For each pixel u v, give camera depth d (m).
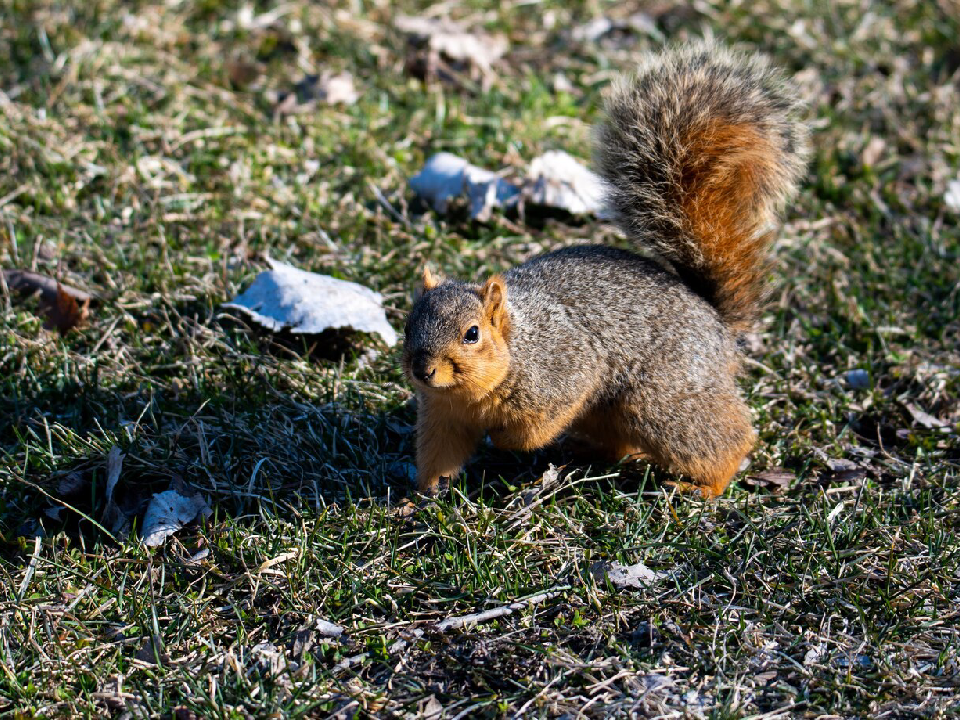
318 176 12.61
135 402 9.16
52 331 10.02
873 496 8.52
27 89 13.38
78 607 7.21
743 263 8.99
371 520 8.07
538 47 15.51
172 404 9.12
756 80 9.41
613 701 6.54
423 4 16.11
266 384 9.43
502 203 12.03
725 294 9.09
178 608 7.20
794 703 6.52
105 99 13.41
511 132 13.29
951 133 13.79
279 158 12.80
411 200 12.37
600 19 16.00
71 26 14.64
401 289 10.90
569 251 9.20
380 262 11.23
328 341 10.15
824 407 9.78
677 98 9.10
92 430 8.82
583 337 8.51
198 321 10.30
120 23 14.76
